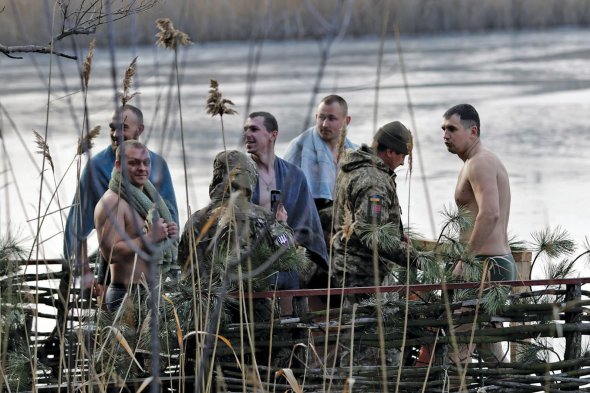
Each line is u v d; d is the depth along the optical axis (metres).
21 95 90.12
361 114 71.50
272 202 17.36
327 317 14.76
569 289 16.36
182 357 14.17
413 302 16.08
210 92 12.21
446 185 45.19
